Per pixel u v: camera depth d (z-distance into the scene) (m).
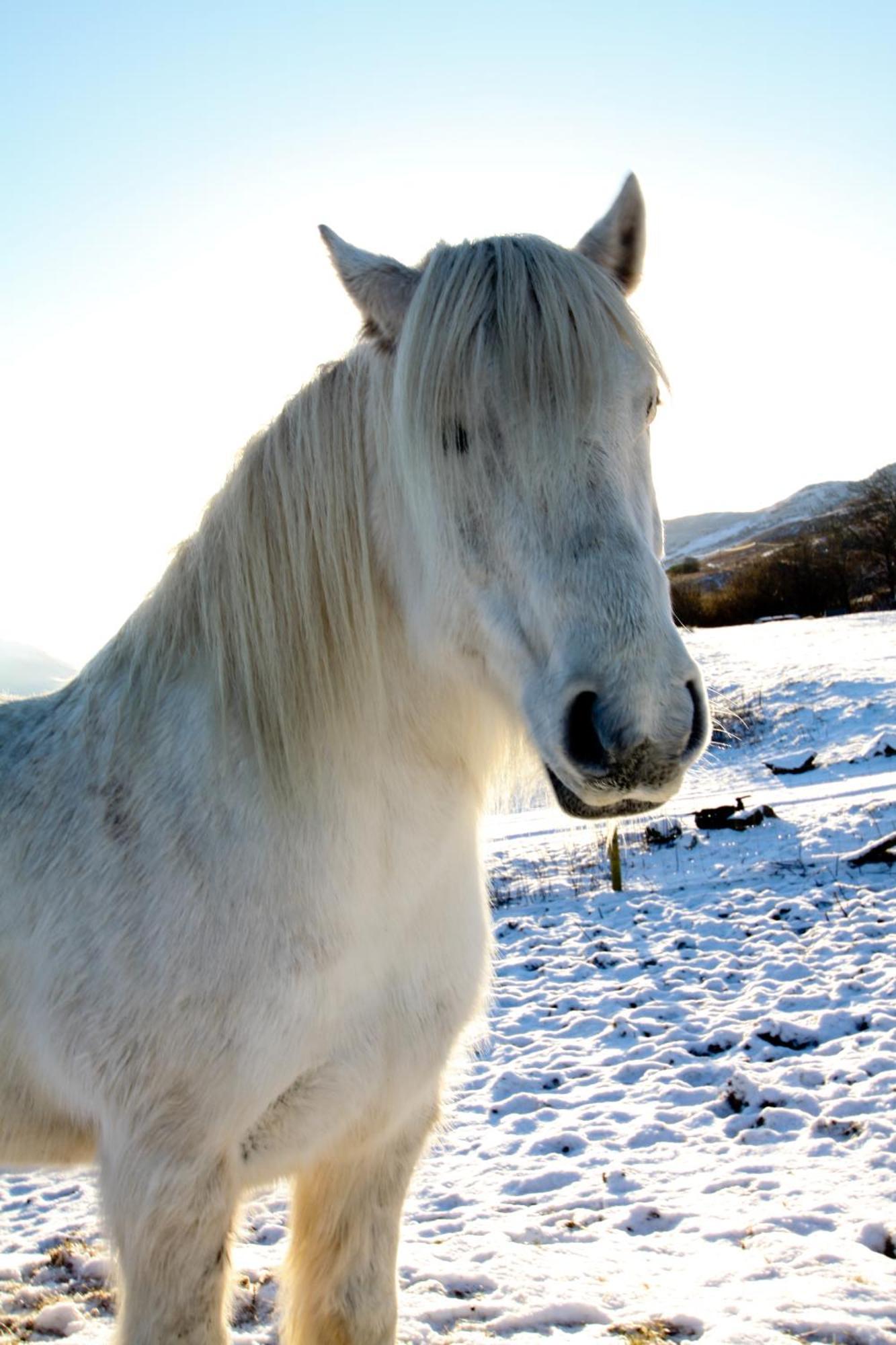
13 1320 2.89
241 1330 2.72
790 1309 2.51
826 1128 3.87
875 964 6.02
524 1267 2.96
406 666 1.86
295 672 1.82
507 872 10.81
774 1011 5.50
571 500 1.49
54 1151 2.07
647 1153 3.95
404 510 1.79
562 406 1.49
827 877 8.61
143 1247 1.71
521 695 1.56
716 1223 3.21
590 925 8.18
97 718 2.02
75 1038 1.81
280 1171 1.87
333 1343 2.01
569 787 1.47
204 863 1.75
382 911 1.82
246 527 1.89
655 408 1.78
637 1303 2.68
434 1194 3.79
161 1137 1.72
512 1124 4.45
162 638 2.00
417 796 1.85
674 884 9.23
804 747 15.59
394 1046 1.88
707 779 14.63
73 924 1.83
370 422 1.84
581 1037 5.57
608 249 1.91
